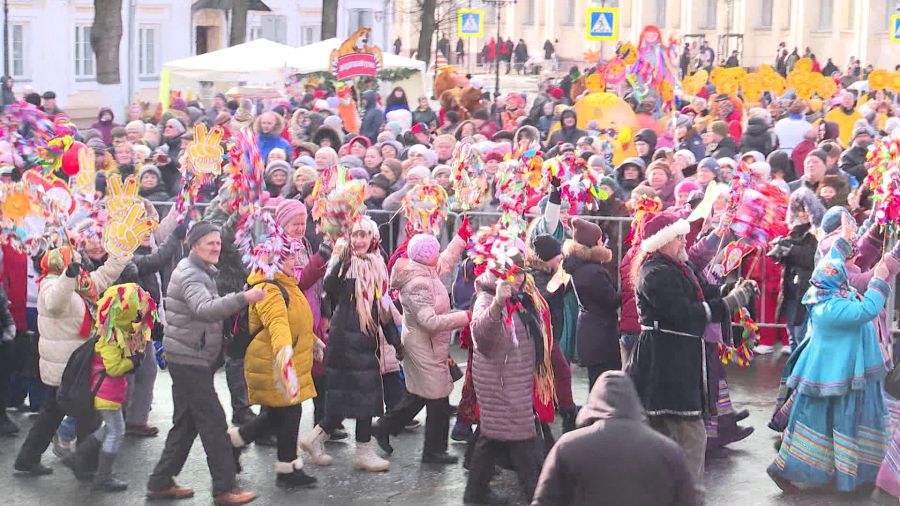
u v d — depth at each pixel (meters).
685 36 104.00
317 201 14.12
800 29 97.50
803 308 18.25
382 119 31.83
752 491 13.60
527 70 105.56
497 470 14.19
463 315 13.77
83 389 13.36
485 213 19.48
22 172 15.38
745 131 28.77
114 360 13.25
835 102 36.44
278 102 33.28
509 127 31.67
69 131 16.36
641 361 12.71
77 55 53.53
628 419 9.08
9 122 16.09
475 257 12.65
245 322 13.40
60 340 13.77
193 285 12.80
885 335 15.20
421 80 41.88
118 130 23.73
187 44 60.38
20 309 15.46
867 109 32.34
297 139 28.08
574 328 15.70
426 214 15.60
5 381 15.32
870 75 35.84
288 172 19.03
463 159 16.91
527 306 13.00
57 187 14.48
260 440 15.22
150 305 13.30
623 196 20.50
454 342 20.53
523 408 12.84
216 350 13.13
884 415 13.31
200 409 13.06
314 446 14.38
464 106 32.72
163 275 19.16
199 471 14.35
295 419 13.62
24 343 15.38
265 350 13.36
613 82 33.69
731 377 18.36
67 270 13.52
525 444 12.87
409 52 104.75
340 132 27.98
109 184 14.00
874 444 13.25
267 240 13.19
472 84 43.56
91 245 14.61
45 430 13.94
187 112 32.47
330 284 13.99
